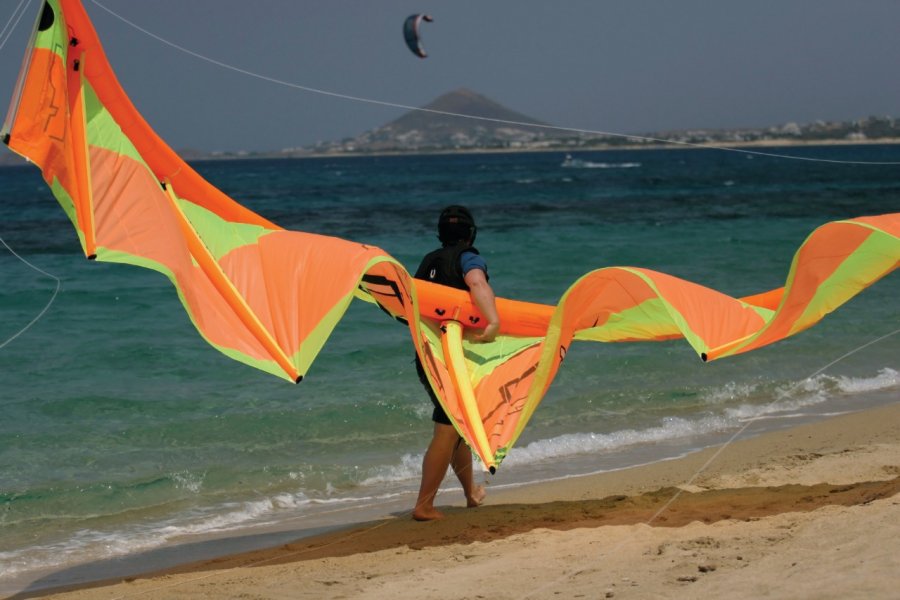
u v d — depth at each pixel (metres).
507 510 11.27
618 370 20.30
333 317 8.82
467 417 10.05
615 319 11.23
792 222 58.00
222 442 15.55
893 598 6.21
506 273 35.06
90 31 9.05
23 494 12.97
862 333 23.94
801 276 9.51
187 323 25.08
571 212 69.56
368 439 15.80
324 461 14.63
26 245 44.66
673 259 38.97
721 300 10.26
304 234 9.88
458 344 10.52
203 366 20.48
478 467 14.25
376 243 47.44
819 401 17.98
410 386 18.95
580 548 8.77
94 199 8.77
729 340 9.76
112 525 11.99
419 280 10.58
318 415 16.89
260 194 109.56
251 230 10.02
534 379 10.16
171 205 9.73
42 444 15.27
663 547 8.31
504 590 7.59
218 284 9.24
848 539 7.68
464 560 8.97
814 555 7.36
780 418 16.72
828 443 14.03
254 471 14.02
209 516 12.31
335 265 9.14
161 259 8.59
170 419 16.66
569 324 10.27
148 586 9.31
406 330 24.11
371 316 25.77
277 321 9.02
